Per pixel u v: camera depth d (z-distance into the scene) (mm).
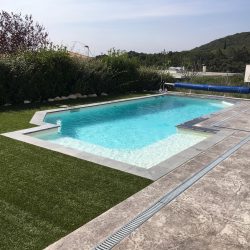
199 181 5652
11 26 23750
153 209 4559
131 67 19781
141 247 3656
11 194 4863
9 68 13008
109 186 5301
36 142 7664
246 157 7133
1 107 12680
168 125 12984
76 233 3881
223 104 18188
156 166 6320
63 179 5523
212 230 4074
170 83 21578
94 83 17219
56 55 15031
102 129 11781
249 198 5027
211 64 46844
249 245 3777
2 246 3555
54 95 15383
